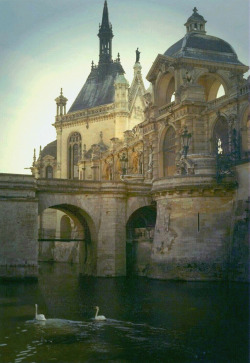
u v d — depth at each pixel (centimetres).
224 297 4312
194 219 5541
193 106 6994
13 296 4684
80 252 7525
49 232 10812
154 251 5928
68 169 11881
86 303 4266
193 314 3650
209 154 6162
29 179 6269
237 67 7562
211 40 7731
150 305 4056
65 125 12000
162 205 5878
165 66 7712
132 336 3062
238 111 6312
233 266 5275
